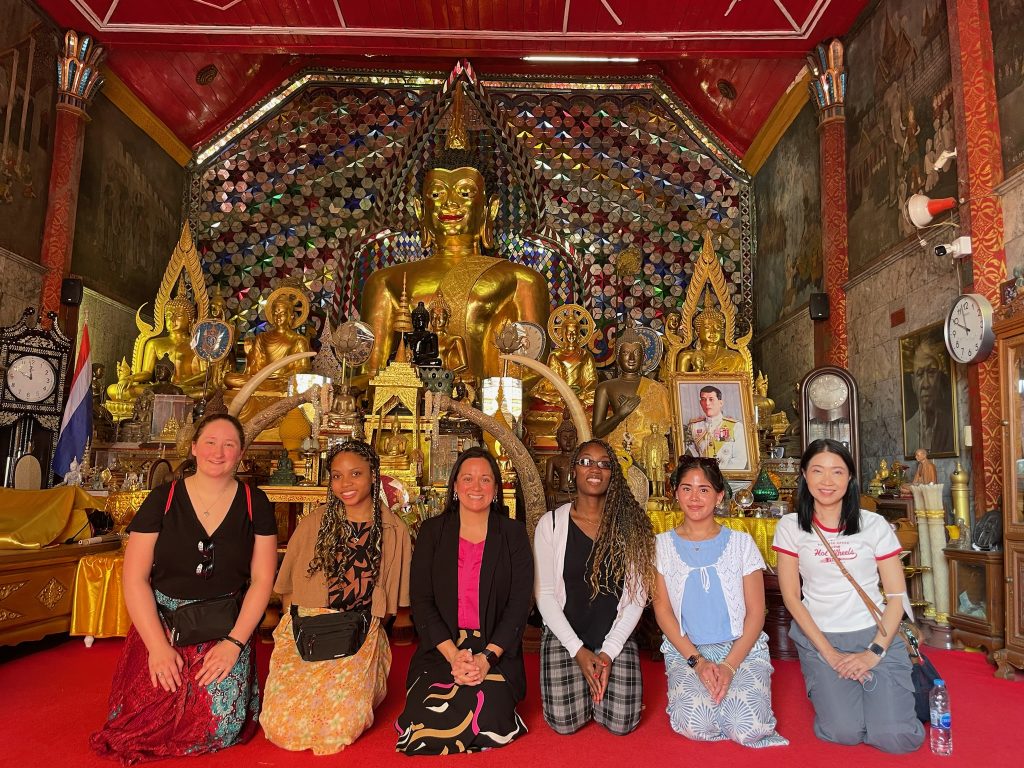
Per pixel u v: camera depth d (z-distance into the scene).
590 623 2.76
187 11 7.02
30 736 2.59
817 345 7.12
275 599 4.13
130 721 2.42
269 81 9.43
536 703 3.03
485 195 9.05
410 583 2.72
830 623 2.66
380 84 9.55
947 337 4.80
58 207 6.84
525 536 2.76
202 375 7.49
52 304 6.71
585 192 9.52
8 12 6.28
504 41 7.53
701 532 2.80
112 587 4.05
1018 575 3.68
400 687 3.24
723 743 2.56
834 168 7.04
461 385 6.91
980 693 3.31
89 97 7.21
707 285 9.29
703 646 2.70
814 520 2.73
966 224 4.82
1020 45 4.47
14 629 3.65
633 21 7.16
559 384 4.56
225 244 9.30
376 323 8.24
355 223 9.39
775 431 6.73
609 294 9.34
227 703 2.46
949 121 5.21
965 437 4.81
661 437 5.49
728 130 9.48
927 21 5.54
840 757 2.44
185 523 2.53
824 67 7.11
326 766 2.33
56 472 5.93
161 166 8.87
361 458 2.76
